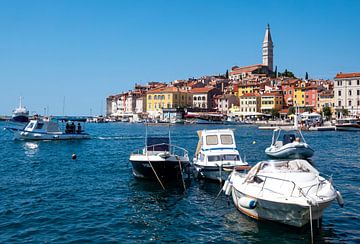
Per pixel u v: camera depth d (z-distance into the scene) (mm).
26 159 39719
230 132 27609
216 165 24844
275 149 38281
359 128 90125
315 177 16984
